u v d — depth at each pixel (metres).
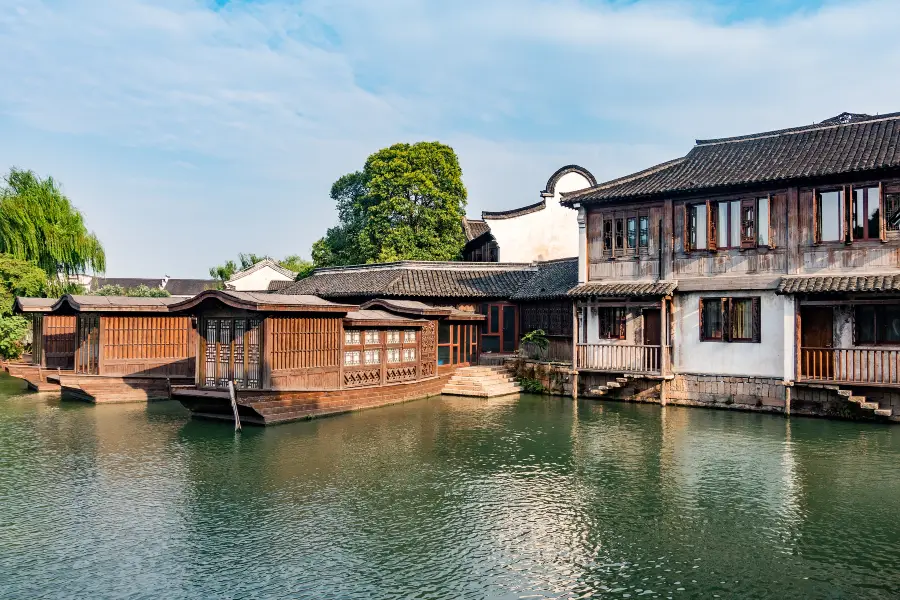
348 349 21.56
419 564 9.59
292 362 19.56
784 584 9.04
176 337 25.47
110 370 24.12
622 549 10.18
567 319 27.19
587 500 12.41
